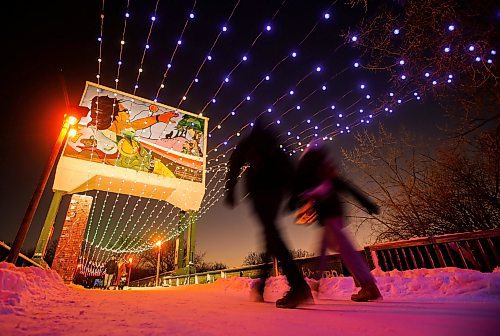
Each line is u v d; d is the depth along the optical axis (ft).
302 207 9.84
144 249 71.56
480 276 10.09
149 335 4.17
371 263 17.35
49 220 36.60
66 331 4.40
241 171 9.86
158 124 50.16
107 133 44.65
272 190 8.81
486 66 15.42
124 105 48.11
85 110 21.29
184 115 53.62
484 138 20.83
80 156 41.16
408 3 17.06
